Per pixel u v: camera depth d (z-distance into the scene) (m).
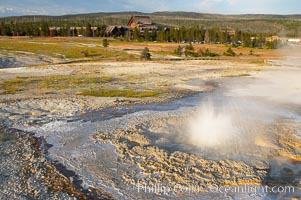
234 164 9.96
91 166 10.16
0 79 27.52
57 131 13.72
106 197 8.40
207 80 27.42
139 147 11.49
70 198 8.33
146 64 38.12
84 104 18.48
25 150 11.59
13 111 17.05
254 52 55.31
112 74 30.73
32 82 26.12
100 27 93.69
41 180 9.27
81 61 43.09
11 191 8.64
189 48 54.78
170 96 20.92
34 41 73.88
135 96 20.81
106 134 13.09
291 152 10.97
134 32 83.69
